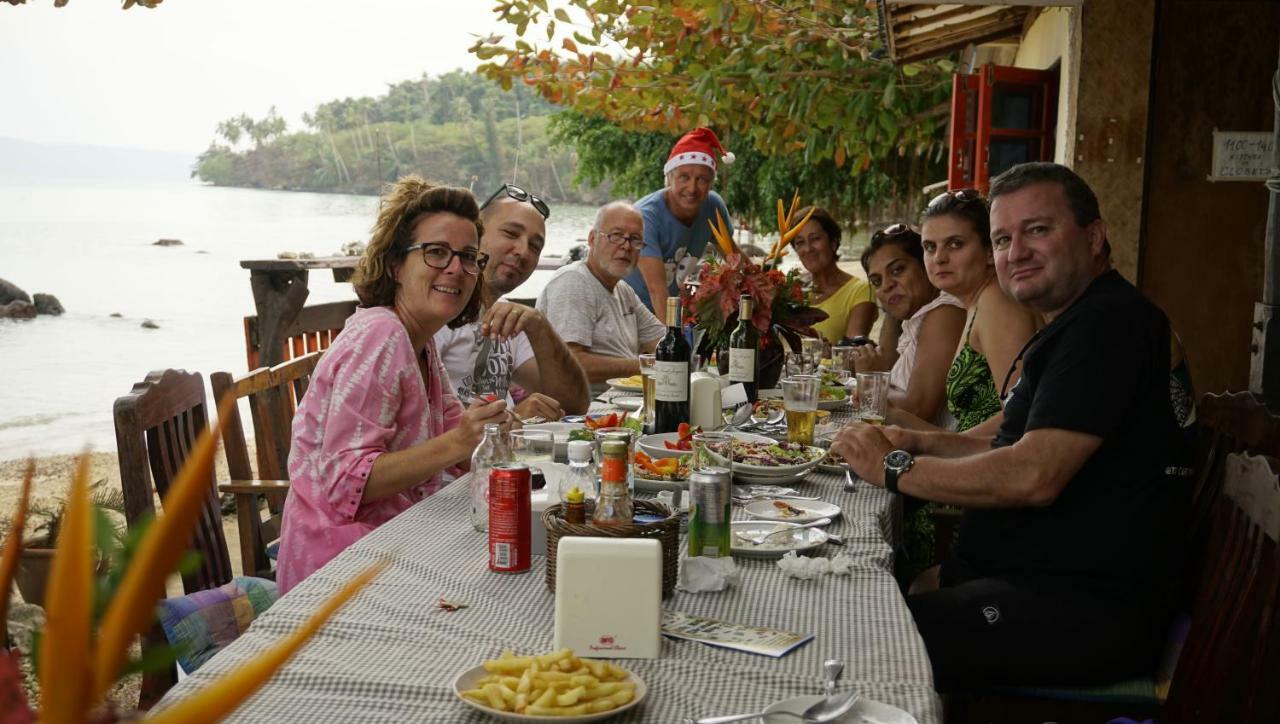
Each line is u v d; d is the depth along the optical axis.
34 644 0.51
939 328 3.74
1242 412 2.43
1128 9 4.76
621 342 4.76
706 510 1.91
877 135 7.51
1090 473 2.28
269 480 3.28
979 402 3.21
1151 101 4.84
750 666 1.48
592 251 4.69
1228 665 1.87
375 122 89.44
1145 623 2.24
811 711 1.31
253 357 6.03
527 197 4.23
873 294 5.70
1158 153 4.91
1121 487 2.26
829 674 1.42
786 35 6.90
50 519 4.29
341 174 94.88
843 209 10.62
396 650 1.51
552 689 1.28
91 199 103.88
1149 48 4.78
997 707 2.29
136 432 2.39
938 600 2.30
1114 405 2.22
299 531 2.38
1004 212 2.50
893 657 1.52
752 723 1.29
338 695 1.36
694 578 1.80
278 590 2.40
